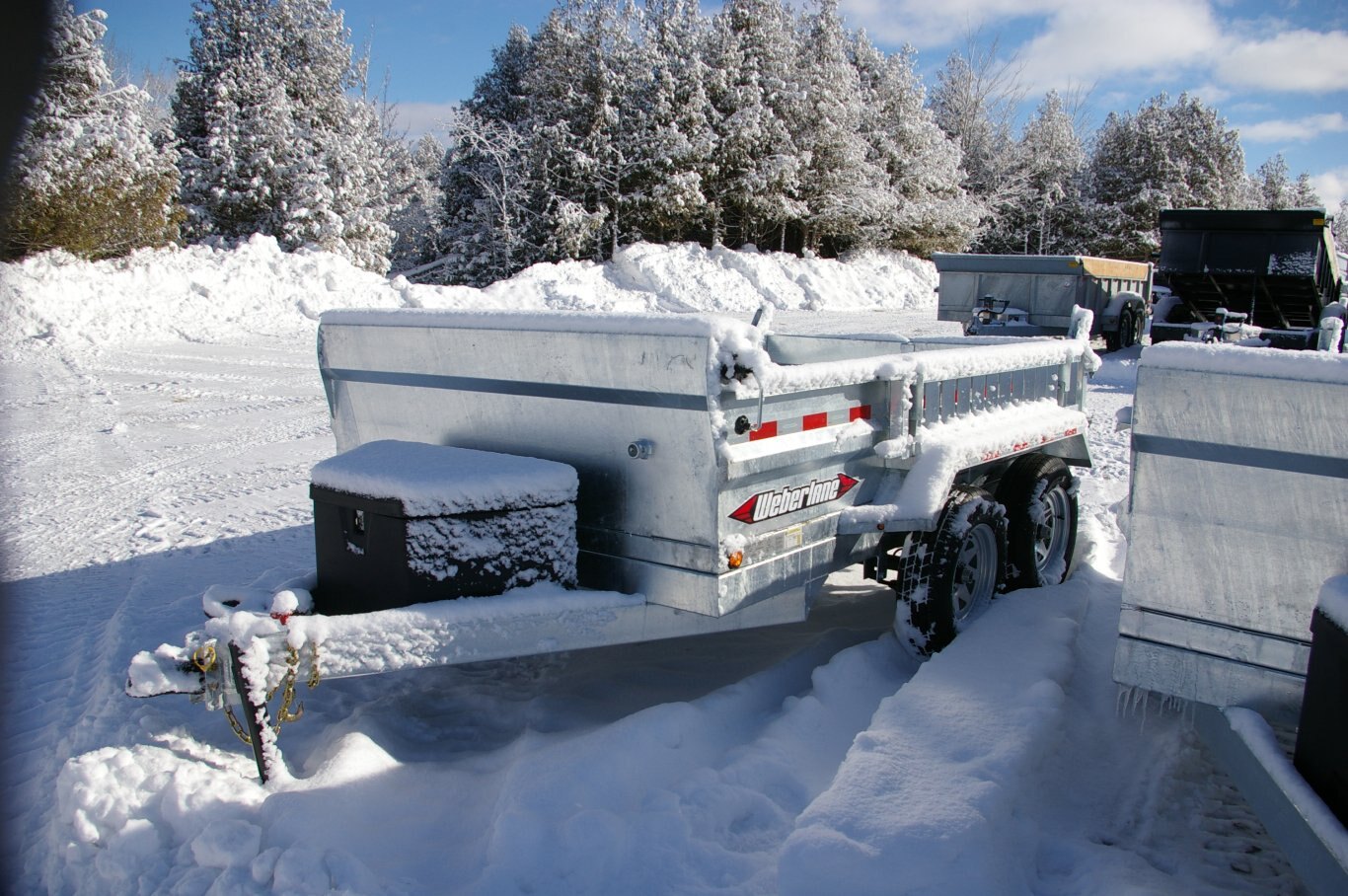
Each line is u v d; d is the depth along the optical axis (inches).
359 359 174.9
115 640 174.4
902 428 161.3
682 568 136.6
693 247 1359.5
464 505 130.5
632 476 140.6
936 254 695.1
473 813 119.2
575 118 1401.3
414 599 128.8
